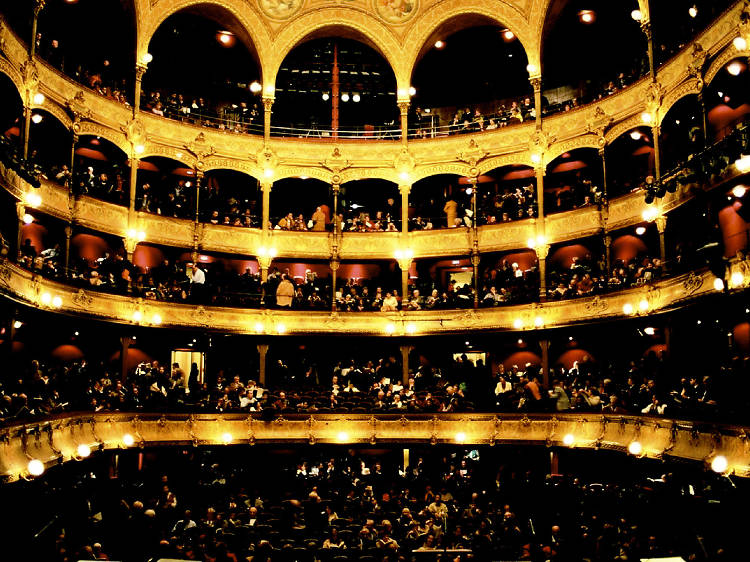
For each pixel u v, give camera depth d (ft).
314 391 121.60
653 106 106.83
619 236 120.57
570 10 133.59
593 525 77.10
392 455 126.11
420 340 131.44
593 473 114.01
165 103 134.21
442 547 77.92
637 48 130.31
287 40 138.82
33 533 72.18
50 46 113.09
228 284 133.59
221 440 111.86
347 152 137.90
